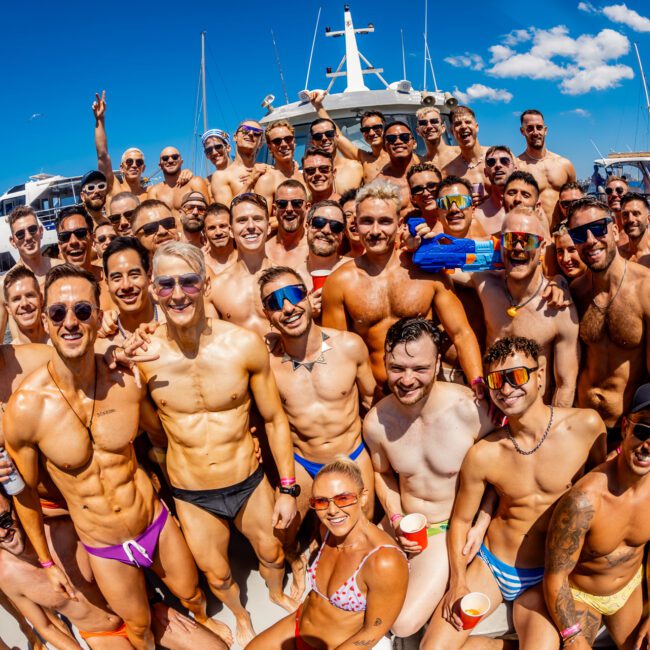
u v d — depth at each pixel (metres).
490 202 5.72
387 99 8.29
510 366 2.94
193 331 3.09
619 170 14.39
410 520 3.34
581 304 3.75
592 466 3.24
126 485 3.08
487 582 3.36
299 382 3.63
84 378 2.89
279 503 3.44
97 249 5.90
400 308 3.93
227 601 3.59
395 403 3.48
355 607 2.83
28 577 3.22
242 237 4.33
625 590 3.11
